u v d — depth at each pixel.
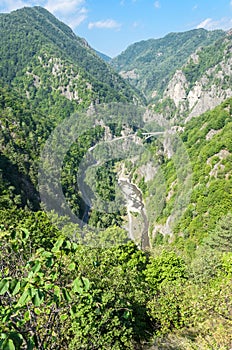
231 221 28.67
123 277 11.80
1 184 34.22
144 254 15.73
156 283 15.52
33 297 2.81
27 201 20.84
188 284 12.89
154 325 12.38
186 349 9.87
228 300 10.30
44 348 4.00
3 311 3.19
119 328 8.25
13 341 2.56
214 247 28.11
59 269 3.81
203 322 10.03
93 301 4.43
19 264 4.20
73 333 7.08
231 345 8.89
